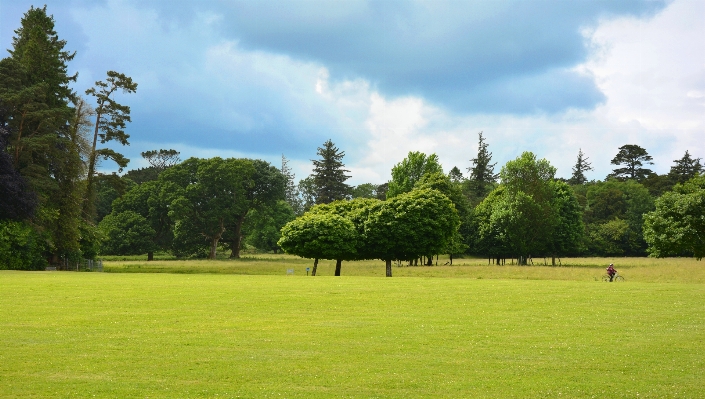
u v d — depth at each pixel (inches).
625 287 1434.5
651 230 2475.4
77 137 2746.1
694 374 580.4
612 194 5354.3
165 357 634.2
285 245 2716.5
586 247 4687.5
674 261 3484.3
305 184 7140.8
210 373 570.3
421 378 558.6
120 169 3065.9
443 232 2842.0
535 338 754.2
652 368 602.2
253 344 705.6
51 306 1018.1
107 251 4370.1
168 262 3900.1
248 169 4692.4
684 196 2412.6
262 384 534.6
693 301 1139.3
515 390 522.3
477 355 657.0
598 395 510.0
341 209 3164.4
